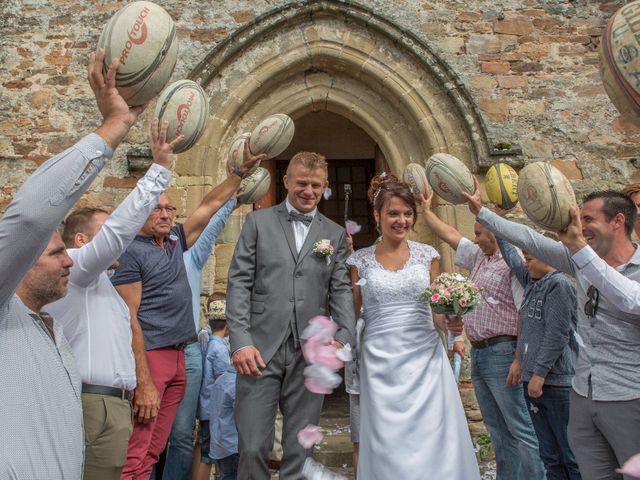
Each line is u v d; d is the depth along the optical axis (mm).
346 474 5422
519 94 6984
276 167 10180
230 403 4469
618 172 6855
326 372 3146
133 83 2111
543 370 3686
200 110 3070
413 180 4488
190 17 6969
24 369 1782
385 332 3373
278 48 6922
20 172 6664
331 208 10094
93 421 2521
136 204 2479
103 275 2764
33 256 1717
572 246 2703
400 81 6922
